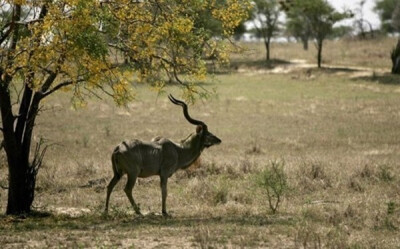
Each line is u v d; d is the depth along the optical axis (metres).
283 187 38.91
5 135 36.06
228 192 44.38
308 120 102.94
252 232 29.31
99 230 30.53
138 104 116.69
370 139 84.50
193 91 37.91
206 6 37.25
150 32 34.88
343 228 31.16
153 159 37.06
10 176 36.84
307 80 154.62
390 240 28.61
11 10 34.44
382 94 132.25
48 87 36.06
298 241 27.59
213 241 27.44
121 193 46.53
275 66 176.75
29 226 32.19
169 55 36.69
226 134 88.62
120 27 34.12
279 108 116.25
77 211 39.66
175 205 41.84
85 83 36.50
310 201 42.34
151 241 27.78
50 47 31.73
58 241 27.81
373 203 40.31
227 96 129.25
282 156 65.06
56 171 54.09
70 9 32.00
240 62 185.25
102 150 72.44
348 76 156.75
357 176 52.47
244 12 37.47
